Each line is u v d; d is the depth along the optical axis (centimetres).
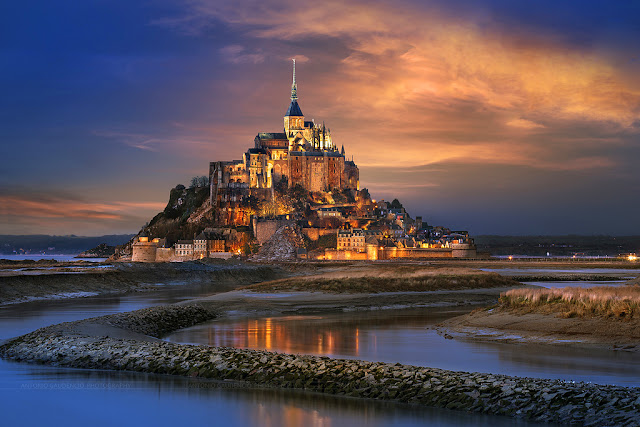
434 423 3161
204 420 3297
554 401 3250
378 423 3191
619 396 3184
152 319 6856
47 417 3369
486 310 7200
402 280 12631
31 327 6875
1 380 4175
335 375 3994
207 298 10519
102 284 13650
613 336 5347
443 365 4497
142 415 3384
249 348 5412
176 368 4394
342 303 9875
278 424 3219
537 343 5416
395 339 5959
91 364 4631
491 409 3312
